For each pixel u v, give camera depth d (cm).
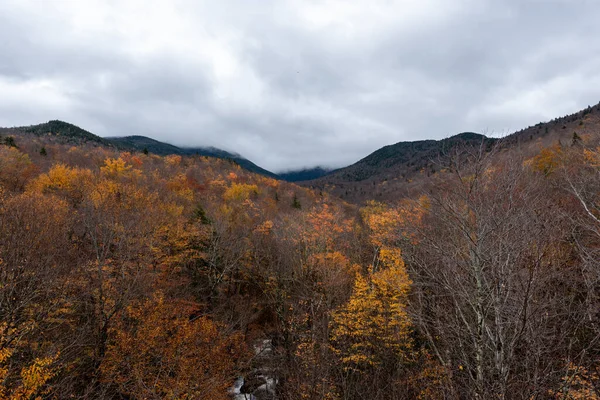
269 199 6334
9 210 1582
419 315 929
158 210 2977
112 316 1741
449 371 752
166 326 1858
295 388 1605
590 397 634
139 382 1592
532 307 644
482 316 719
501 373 625
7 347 1208
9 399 1103
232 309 2675
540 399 576
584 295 740
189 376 1711
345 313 1861
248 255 3197
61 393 1337
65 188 3359
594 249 820
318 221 3253
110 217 2031
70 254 1836
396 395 1276
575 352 643
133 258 2073
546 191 992
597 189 1138
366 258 2994
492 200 784
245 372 2109
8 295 1261
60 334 1534
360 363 1653
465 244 860
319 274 2544
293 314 2233
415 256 975
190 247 2950
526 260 709
